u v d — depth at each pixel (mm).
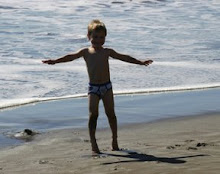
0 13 24875
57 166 5488
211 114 8906
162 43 18406
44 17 24281
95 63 6414
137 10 27188
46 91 11094
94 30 6418
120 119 8539
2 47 16812
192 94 11109
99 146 6574
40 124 8242
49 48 16953
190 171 4922
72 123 8328
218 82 12508
